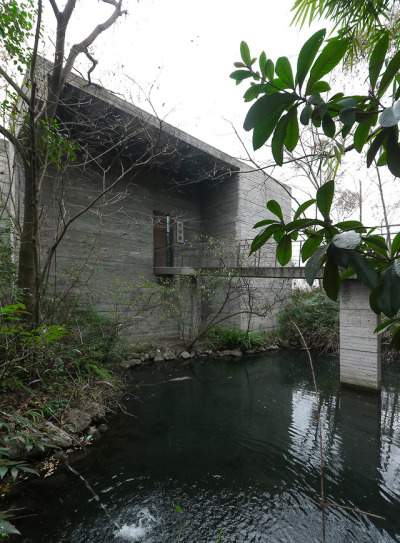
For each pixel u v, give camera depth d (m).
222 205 11.75
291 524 2.81
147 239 10.52
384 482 3.40
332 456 3.94
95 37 4.90
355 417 5.17
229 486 3.36
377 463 3.78
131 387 6.62
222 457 3.93
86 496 3.14
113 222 9.51
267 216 12.15
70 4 4.29
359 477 3.50
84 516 2.88
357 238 0.71
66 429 4.20
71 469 3.57
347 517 2.89
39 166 5.69
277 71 0.85
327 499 3.14
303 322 11.32
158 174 11.11
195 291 10.67
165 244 11.64
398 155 0.80
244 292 10.21
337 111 0.90
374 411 5.41
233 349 10.38
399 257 0.89
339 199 11.71
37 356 4.56
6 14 3.69
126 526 2.77
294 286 12.73
